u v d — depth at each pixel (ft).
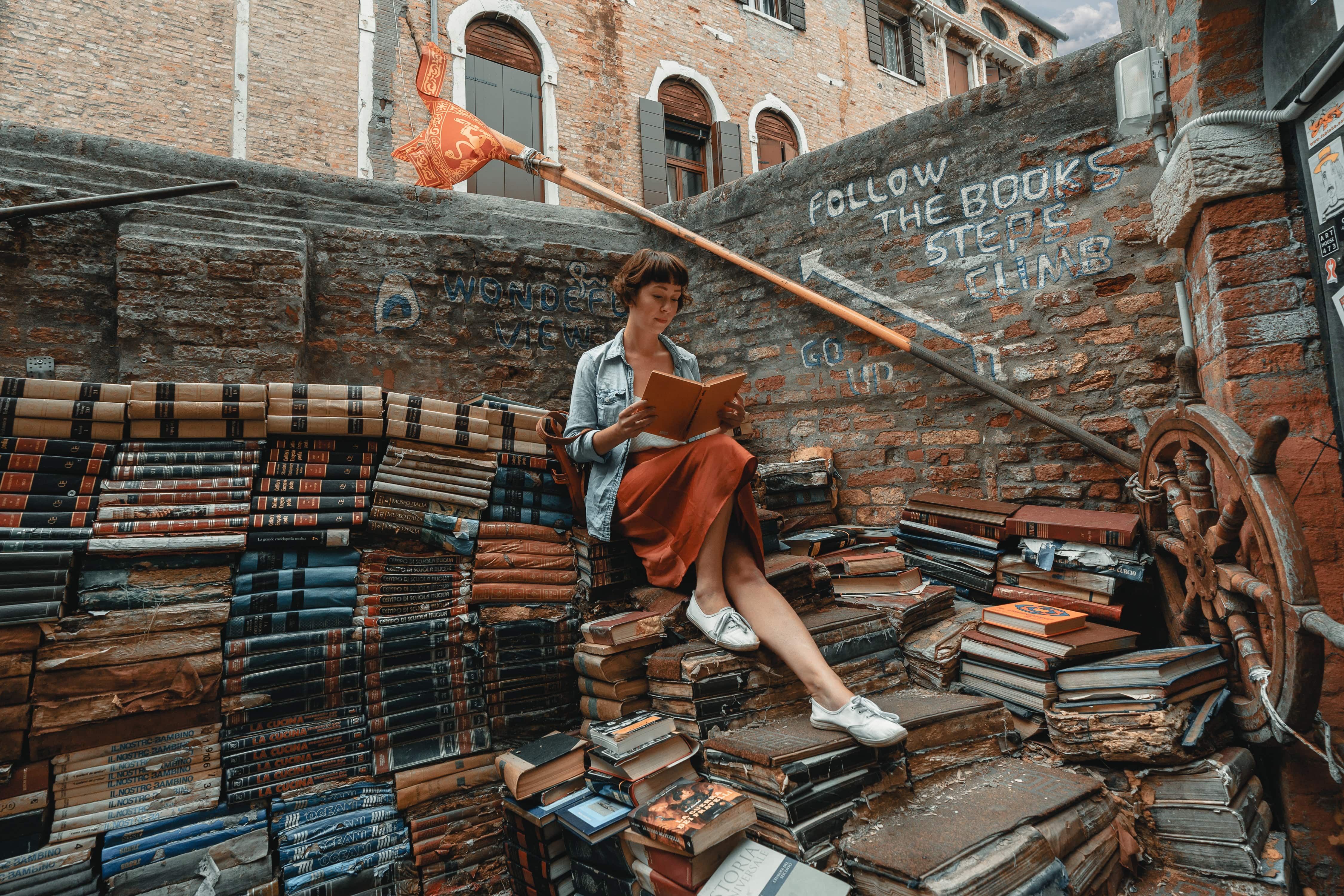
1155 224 8.09
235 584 6.38
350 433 7.11
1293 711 4.96
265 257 9.30
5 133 8.93
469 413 7.66
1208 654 6.40
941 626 7.89
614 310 13.00
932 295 10.57
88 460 6.09
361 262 10.71
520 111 27.91
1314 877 5.83
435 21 25.72
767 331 12.40
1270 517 4.95
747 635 6.21
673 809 5.01
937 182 10.53
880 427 11.07
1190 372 7.07
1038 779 5.66
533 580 7.50
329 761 6.44
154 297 8.72
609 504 7.16
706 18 33.68
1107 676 6.19
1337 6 5.33
